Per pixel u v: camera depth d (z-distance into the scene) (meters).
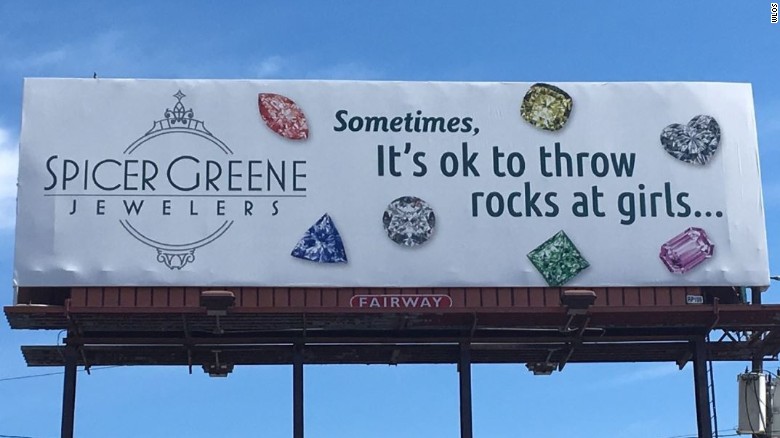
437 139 27.69
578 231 27.39
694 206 27.72
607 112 28.05
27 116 27.20
